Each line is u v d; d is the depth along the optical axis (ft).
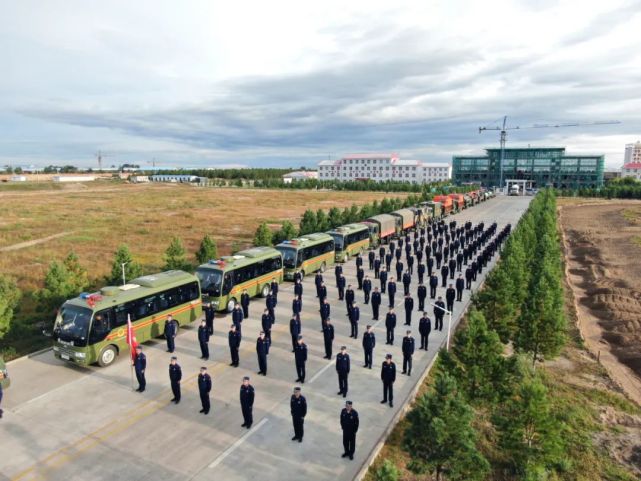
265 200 344.49
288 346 66.54
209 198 356.79
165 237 167.12
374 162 649.20
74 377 56.08
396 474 30.32
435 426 33.22
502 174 491.72
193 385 54.39
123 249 82.23
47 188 476.54
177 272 73.61
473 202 313.32
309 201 337.93
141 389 52.65
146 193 415.85
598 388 55.98
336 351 65.00
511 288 65.26
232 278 80.38
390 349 66.03
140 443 42.80
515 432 39.47
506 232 151.23
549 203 181.37
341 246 123.75
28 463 39.81
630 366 65.46
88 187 517.55
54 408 48.80
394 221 162.20
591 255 145.89
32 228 183.11
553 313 58.95
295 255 101.50
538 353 60.90
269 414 48.19
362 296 92.94
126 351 62.95
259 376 56.85
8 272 110.93
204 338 60.95
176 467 39.42
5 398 50.75
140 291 64.18
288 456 41.16
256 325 74.95
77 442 42.86
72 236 164.25
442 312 73.00
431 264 108.27
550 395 53.01
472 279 100.83
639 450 43.37
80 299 59.72
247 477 38.24
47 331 70.49
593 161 457.68
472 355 46.24
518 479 38.68
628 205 309.22
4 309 62.95
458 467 34.12
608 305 91.76
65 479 37.83
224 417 47.47
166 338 64.80
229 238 169.48
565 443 42.39
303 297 91.56
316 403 50.52
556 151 470.39
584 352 68.85
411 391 52.90
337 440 43.73
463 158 507.71
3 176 626.64
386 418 47.47
